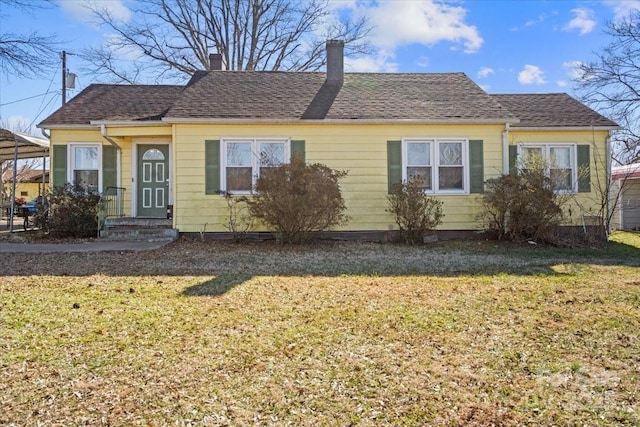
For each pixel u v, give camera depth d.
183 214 11.64
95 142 12.85
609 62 18.80
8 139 13.41
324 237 11.87
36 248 9.75
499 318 4.68
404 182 11.70
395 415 2.67
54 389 2.97
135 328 4.27
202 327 4.31
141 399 2.85
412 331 4.24
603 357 3.61
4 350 3.65
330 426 2.55
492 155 12.12
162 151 13.04
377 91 13.32
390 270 7.66
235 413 2.68
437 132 12.09
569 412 2.73
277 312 4.88
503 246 10.77
